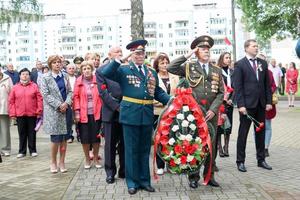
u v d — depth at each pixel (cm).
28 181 752
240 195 638
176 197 635
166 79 792
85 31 7869
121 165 757
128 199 630
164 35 7738
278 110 1967
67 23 7900
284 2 2209
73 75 1048
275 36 2391
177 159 652
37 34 7625
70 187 702
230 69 931
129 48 668
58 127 798
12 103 988
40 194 668
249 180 729
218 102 679
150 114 673
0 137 1007
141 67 677
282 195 633
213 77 683
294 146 1045
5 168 868
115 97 721
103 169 835
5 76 1025
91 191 676
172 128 653
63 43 7900
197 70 682
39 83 805
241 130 805
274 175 763
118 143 753
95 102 817
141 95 662
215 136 689
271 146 1048
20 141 991
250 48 808
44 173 813
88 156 843
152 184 716
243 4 2361
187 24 7569
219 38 7250
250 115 801
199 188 683
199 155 653
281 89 2830
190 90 661
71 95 816
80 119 816
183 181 733
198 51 687
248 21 2388
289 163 858
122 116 668
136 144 670
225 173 784
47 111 798
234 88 812
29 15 3119
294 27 2303
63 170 816
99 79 725
